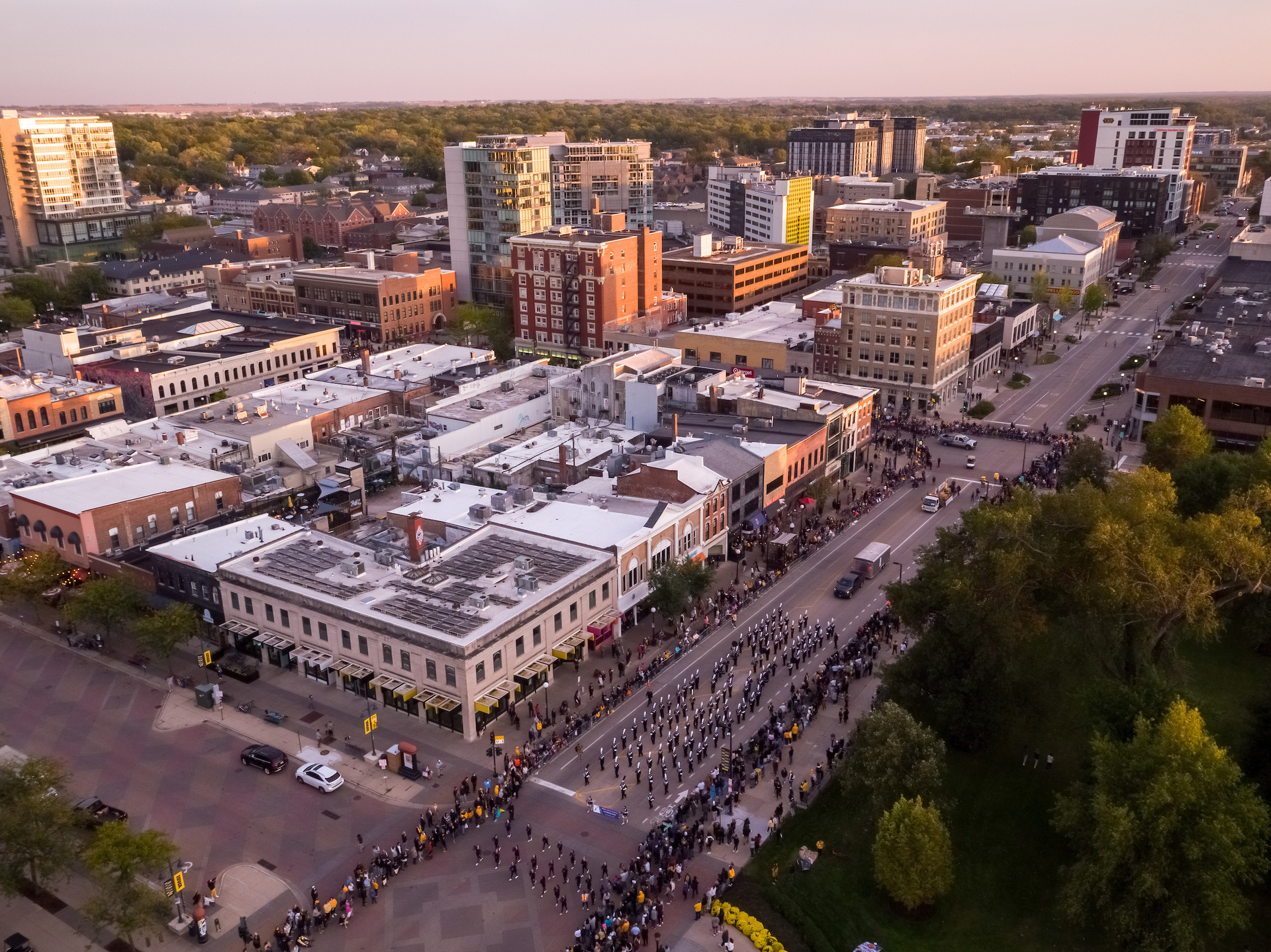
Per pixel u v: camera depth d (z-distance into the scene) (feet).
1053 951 199.52
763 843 224.94
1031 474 434.30
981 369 609.01
